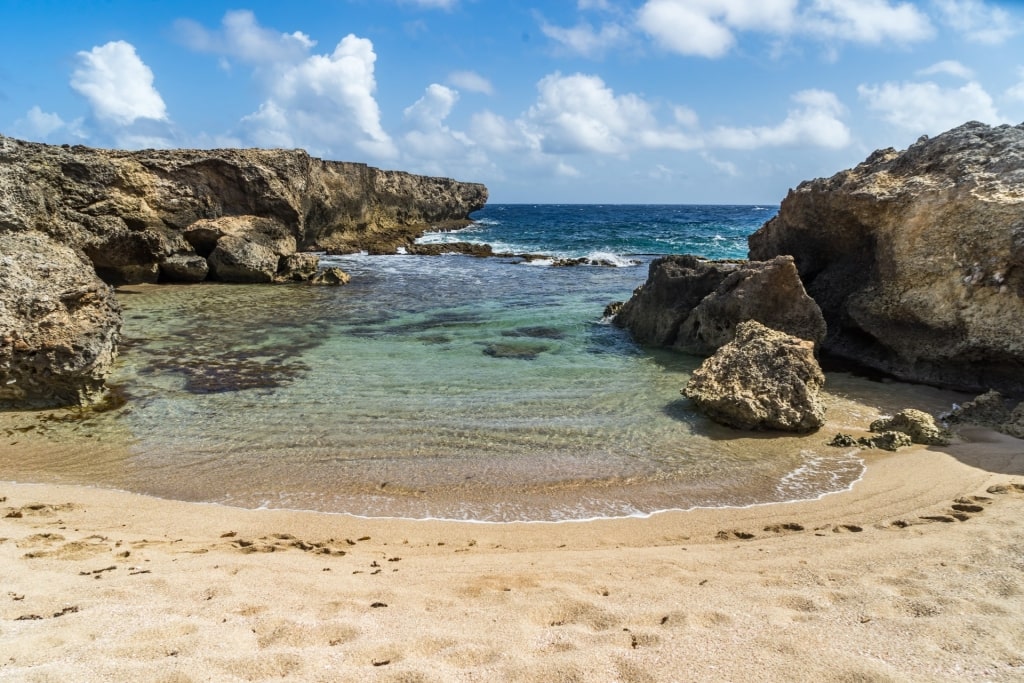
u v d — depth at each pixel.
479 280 31.00
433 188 71.88
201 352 15.80
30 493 8.01
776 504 7.93
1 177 24.11
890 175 17.38
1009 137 15.19
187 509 7.66
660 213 131.62
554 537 6.99
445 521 7.46
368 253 45.59
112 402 11.98
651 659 3.86
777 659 3.82
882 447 9.92
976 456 9.21
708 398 11.16
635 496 8.26
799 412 10.78
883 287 15.52
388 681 3.63
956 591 4.83
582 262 38.78
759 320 15.38
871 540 6.34
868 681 3.53
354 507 7.85
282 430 10.62
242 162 34.94
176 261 29.03
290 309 22.23
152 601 4.82
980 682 3.51
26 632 4.17
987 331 12.95
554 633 4.35
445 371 14.36
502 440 10.27
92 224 26.80
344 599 5.02
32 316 11.54
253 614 4.66
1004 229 12.99
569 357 15.88
